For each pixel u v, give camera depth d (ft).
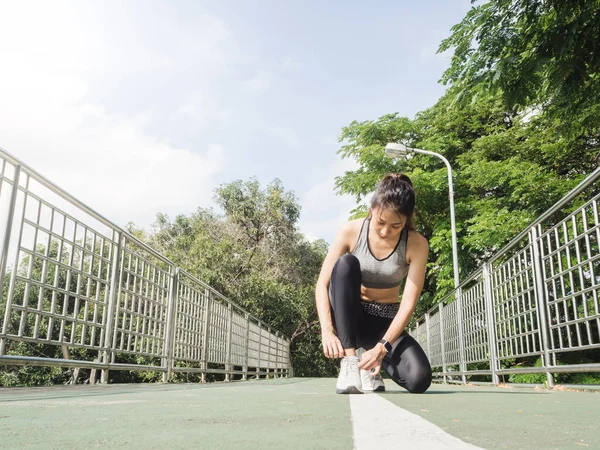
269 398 6.77
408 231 8.59
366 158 49.49
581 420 3.91
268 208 84.58
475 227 37.99
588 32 15.64
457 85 18.65
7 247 9.04
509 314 14.42
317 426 3.36
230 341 27.12
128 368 14.35
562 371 10.66
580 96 17.81
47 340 10.62
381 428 3.20
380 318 9.05
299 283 83.25
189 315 20.39
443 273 44.11
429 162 50.93
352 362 7.91
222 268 67.46
